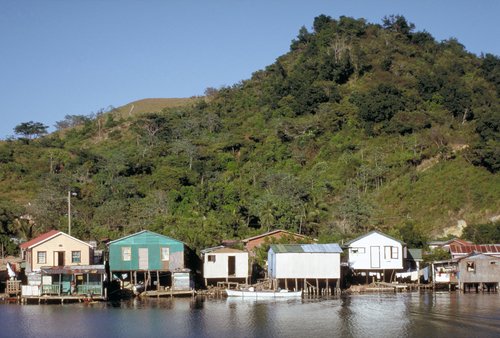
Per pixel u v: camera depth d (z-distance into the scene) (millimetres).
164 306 75750
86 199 134375
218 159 159875
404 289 91625
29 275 79062
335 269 85812
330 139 161625
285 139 166125
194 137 181000
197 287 90250
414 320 65250
